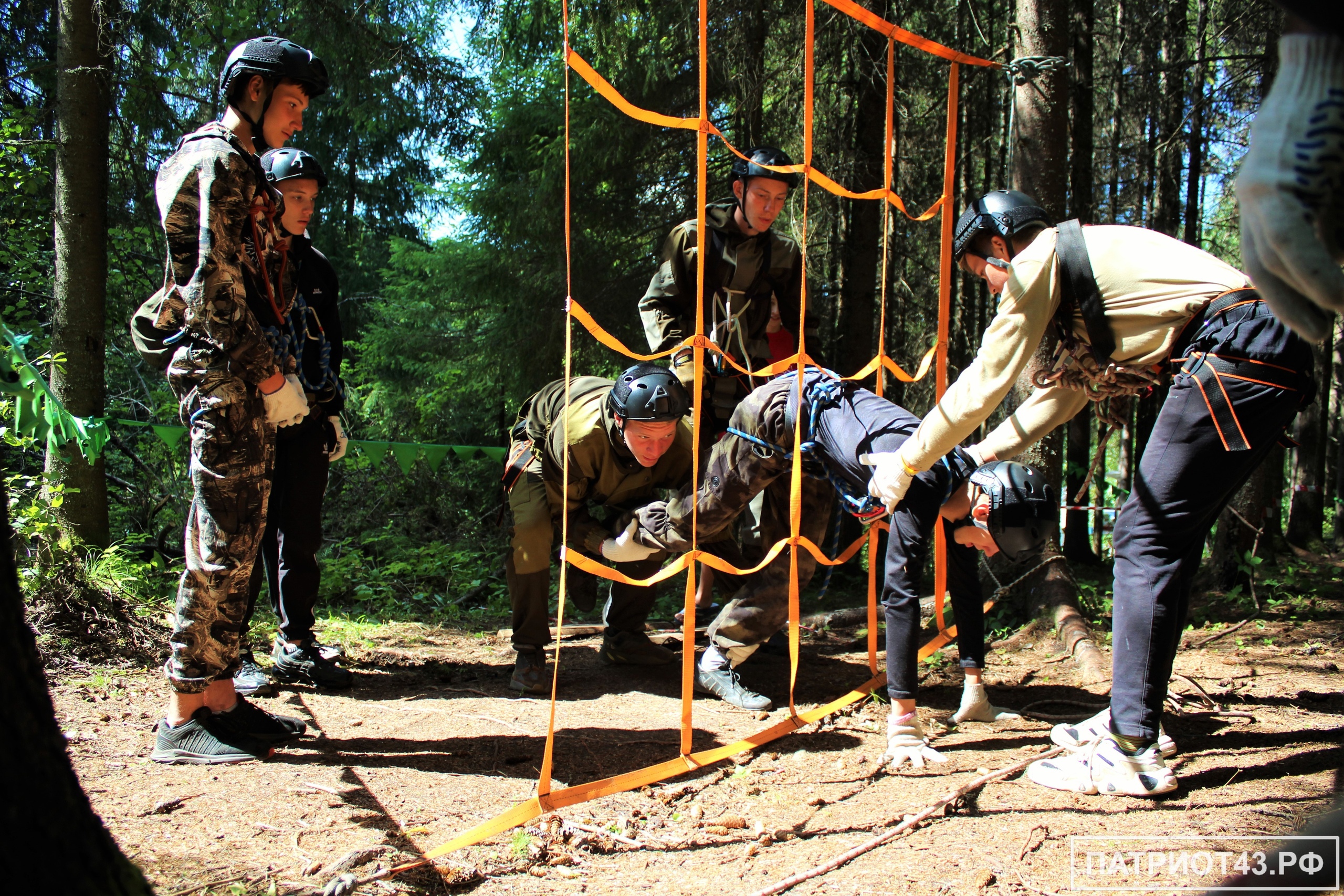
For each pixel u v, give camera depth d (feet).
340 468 31.99
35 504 13.44
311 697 12.22
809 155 9.68
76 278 16.43
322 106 48.98
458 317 42.42
